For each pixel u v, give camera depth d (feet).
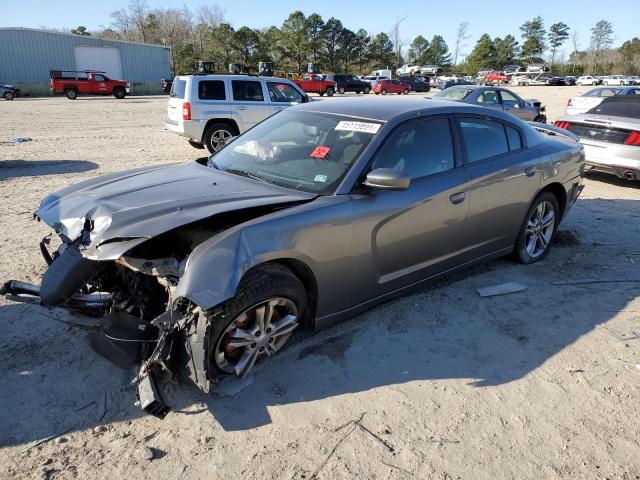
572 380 10.69
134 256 9.91
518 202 15.06
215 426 9.02
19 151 37.52
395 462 8.37
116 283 11.35
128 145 41.70
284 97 40.45
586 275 16.02
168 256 10.09
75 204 10.80
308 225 10.02
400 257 12.09
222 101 37.47
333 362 10.99
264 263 9.69
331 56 308.60
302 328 11.39
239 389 9.92
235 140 14.28
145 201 10.19
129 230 8.98
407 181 10.64
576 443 8.94
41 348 11.10
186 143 43.57
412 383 10.41
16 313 12.46
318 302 10.77
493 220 14.39
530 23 372.17
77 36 151.53
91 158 35.04
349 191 10.91
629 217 22.53
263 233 9.45
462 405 9.80
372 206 11.07
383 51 326.44
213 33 258.57
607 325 12.97
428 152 12.64
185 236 10.07
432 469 8.25
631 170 26.27
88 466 8.10
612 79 218.38
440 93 52.16
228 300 9.06
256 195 10.57
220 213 9.44
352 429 9.06
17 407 9.34
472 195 13.34
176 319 8.98
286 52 292.20
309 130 12.84
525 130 15.79
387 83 155.43
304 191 11.00
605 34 360.07
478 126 14.17
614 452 8.76
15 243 17.03
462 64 366.22
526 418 9.52
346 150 11.66
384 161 11.61
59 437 8.68
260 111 38.83
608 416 9.65
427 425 9.23
